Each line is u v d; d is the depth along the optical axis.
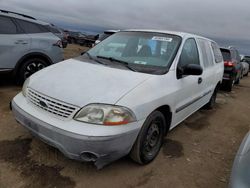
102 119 2.95
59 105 3.08
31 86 3.49
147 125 3.39
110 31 9.88
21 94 3.69
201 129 5.46
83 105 3.00
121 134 2.99
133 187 3.22
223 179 3.63
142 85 3.38
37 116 3.17
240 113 7.32
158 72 3.78
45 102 3.18
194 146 4.57
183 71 4.14
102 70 3.65
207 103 6.63
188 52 4.63
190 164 3.92
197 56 5.07
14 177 3.16
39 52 6.89
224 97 9.60
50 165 3.45
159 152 4.12
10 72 6.57
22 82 6.80
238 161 2.53
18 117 3.44
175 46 4.31
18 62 6.58
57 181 3.17
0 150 3.68
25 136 4.11
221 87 11.20
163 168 3.70
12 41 6.41
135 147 3.39
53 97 3.14
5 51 6.30
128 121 3.06
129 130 3.07
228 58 10.81
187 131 5.23
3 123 4.53
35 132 3.21
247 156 2.50
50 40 7.14
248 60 23.62
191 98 4.75
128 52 4.31
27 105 3.39
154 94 3.45
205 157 4.22
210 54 6.00
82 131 2.88
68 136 2.90
